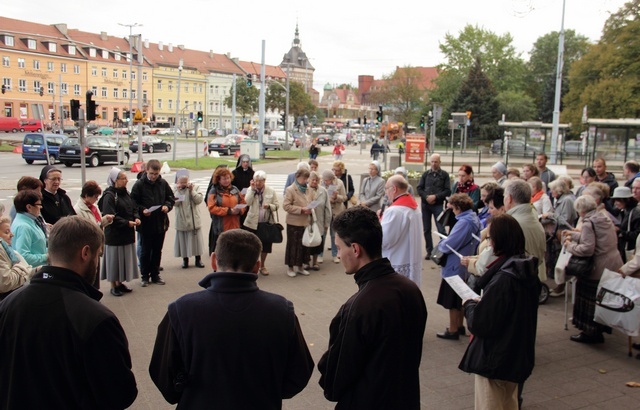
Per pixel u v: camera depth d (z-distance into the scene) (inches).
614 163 1296.8
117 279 294.7
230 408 98.7
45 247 205.6
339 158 1668.3
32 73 3260.3
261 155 1616.6
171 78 4092.0
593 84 1815.9
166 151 1916.8
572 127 2078.0
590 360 224.7
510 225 143.0
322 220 371.2
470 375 207.8
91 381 92.9
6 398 92.7
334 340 118.0
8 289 165.0
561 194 325.4
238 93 3398.1
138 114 1264.8
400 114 3353.8
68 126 3117.6
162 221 318.7
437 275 365.7
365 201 407.2
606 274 222.7
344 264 117.2
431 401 185.9
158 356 104.9
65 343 91.6
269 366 102.7
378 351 107.2
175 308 102.8
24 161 1318.9
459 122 1341.0
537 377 207.5
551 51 3437.5
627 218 282.8
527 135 1635.1
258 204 345.1
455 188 383.6
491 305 136.7
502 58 2950.3
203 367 99.4
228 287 102.7
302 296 308.7
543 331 260.1
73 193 785.6
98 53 3641.7
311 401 186.4
